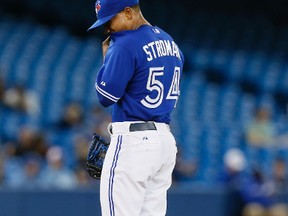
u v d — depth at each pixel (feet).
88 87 188.55
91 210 115.96
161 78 57.88
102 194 57.52
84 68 199.00
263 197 127.75
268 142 175.11
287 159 169.48
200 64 227.20
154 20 247.29
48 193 114.62
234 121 193.26
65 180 124.26
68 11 234.79
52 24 232.73
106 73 56.13
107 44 59.47
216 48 241.55
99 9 57.77
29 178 122.93
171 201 120.47
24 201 113.80
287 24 267.59
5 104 160.04
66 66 196.95
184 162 145.79
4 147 137.59
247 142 174.91
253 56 239.71
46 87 182.09
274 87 226.38
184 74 218.79
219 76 226.58
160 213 58.80
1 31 207.21
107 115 145.18
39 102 172.96
